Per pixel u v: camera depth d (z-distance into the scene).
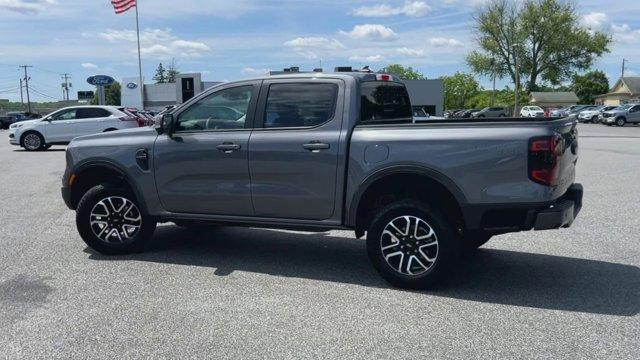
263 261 6.18
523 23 72.25
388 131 5.19
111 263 6.07
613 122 45.38
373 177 5.18
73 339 4.15
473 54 75.81
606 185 11.16
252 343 4.07
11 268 5.87
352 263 6.11
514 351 3.93
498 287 5.28
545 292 5.14
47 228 7.73
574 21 72.31
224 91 5.87
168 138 6.01
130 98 60.84
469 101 108.38
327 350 3.96
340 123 5.37
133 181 6.16
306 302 4.89
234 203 5.81
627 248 6.62
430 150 4.98
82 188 6.62
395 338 4.15
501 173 4.81
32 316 4.57
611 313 4.62
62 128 21.14
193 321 4.47
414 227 5.11
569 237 7.16
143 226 6.33
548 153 4.71
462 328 4.33
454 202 5.24
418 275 5.12
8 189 11.34
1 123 58.28
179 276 5.62
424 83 58.59
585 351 3.93
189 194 5.97
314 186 5.44
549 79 74.56
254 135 5.65
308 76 5.57
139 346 4.03
